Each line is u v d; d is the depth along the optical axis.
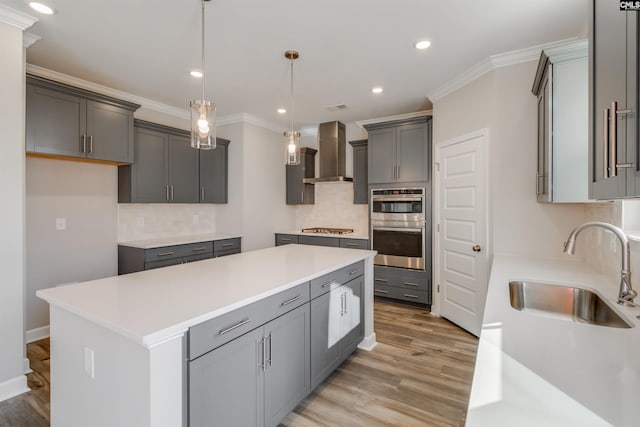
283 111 4.37
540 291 1.92
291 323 1.84
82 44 2.54
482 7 2.08
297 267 2.18
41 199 3.06
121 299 1.45
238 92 3.61
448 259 3.45
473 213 3.06
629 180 0.83
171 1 2.01
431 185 3.84
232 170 4.62
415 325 3.38
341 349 2.42
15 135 2.13
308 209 5.51
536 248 2.65
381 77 3.18
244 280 1.81
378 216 4.21
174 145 3.95
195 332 1.26
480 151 2.95
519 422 0.65
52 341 1.55
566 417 0.67
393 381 2.31
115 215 3.64
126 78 3.21
